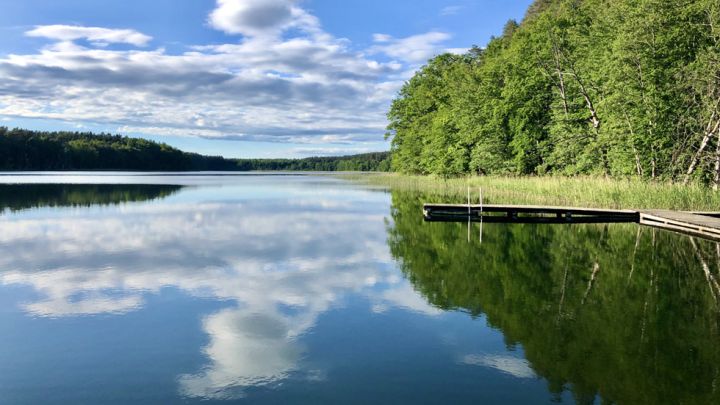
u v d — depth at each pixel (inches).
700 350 296.0
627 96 1202.0
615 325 342.6
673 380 257.1
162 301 411.5
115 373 273.0
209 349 306.8
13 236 760.3
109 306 398.0
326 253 623.2
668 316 359.3
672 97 1162.6
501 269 521.3
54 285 464.8
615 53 1231.5
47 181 2637.8
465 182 2065.7
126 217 1011.3
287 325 349.7
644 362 279.9
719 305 386.6
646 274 492.7
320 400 239.6
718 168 1098.7
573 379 260.2
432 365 279.1
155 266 546.0
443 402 236.5
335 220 975.0
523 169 1738.4
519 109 1675.7
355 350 302.2
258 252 630.5
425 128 2583.7
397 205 1310.3
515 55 1750.7
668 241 695.1
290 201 1440.7
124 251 637.9
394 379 261.4
